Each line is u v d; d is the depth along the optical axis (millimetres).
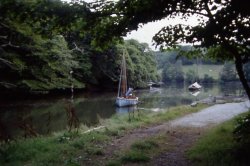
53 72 42594
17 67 33656
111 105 36719
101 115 27375
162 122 16141
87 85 59625
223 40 7621
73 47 53250
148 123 15523
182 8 7805
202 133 12523
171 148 9719
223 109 23172
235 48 8281
